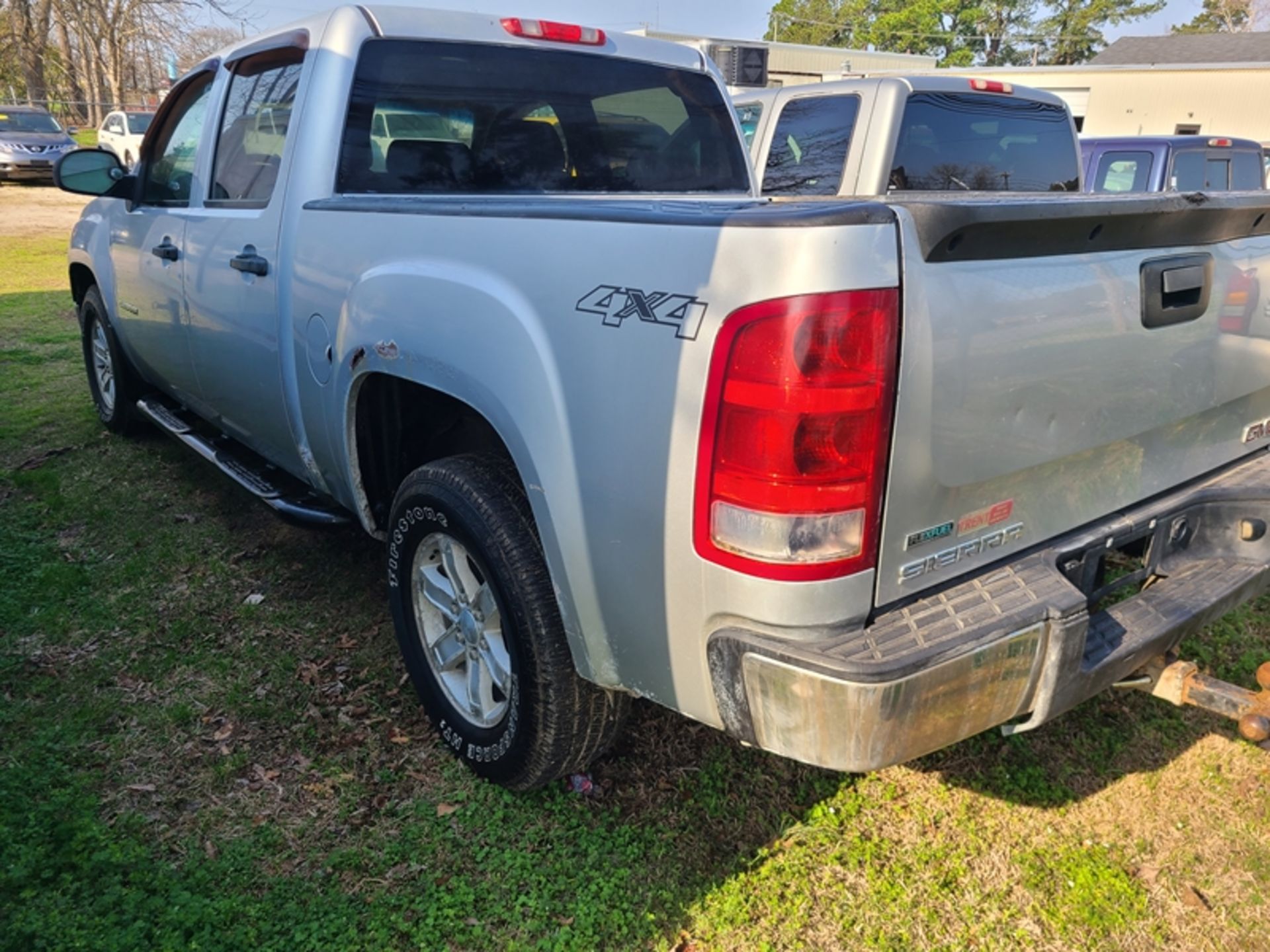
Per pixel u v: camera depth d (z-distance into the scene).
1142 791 2.64
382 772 2.65
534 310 2.06
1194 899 2.28
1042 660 1.87
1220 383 2.43
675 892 2.27
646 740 2.79
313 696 3.00
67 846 2.32
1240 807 2.58
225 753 2.72
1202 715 2.96
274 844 2.39
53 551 3.94
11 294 9.78
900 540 1.80
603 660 2.14
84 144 28.50
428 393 2.70
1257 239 2.47
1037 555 2.06
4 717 2.84
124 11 42.41
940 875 2.34
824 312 1.62
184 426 4.34
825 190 5.88
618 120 3.45
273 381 3.18
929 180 5.83
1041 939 2.17
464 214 2.32
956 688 1.76
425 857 2.36
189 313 3.71
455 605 2.63
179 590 3.65
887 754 1.73
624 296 1.88
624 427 1.88
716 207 1.94
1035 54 49.56
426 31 3.01
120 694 2.98
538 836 2.43
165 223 3.89
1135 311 2.10
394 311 2.45
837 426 1.66
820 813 2.53
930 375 1.73
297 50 3.07
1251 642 3.32
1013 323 1.85
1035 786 2.65
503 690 2.49
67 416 5.76
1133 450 2.28
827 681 1.69
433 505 2.47
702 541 1.79
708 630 1.85
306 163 2.92
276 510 3.33
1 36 42.09
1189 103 23.69
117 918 2.13
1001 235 1.77
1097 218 1.89
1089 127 25.03
